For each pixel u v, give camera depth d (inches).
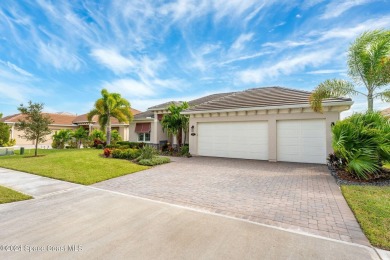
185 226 178.1
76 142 1045.2
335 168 386.6
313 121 501.7
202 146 658.8
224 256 134.8
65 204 234.8
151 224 182.2
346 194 255.3
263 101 578.6
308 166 461.1
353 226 176.2
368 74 445.1
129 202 241.0
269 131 545.0
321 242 151.6
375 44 432.1
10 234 165.3
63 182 334.3
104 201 245.0
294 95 577.6
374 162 323.9
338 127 363.3
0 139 946.7
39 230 171.8
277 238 157.3
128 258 133.7
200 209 218.1
